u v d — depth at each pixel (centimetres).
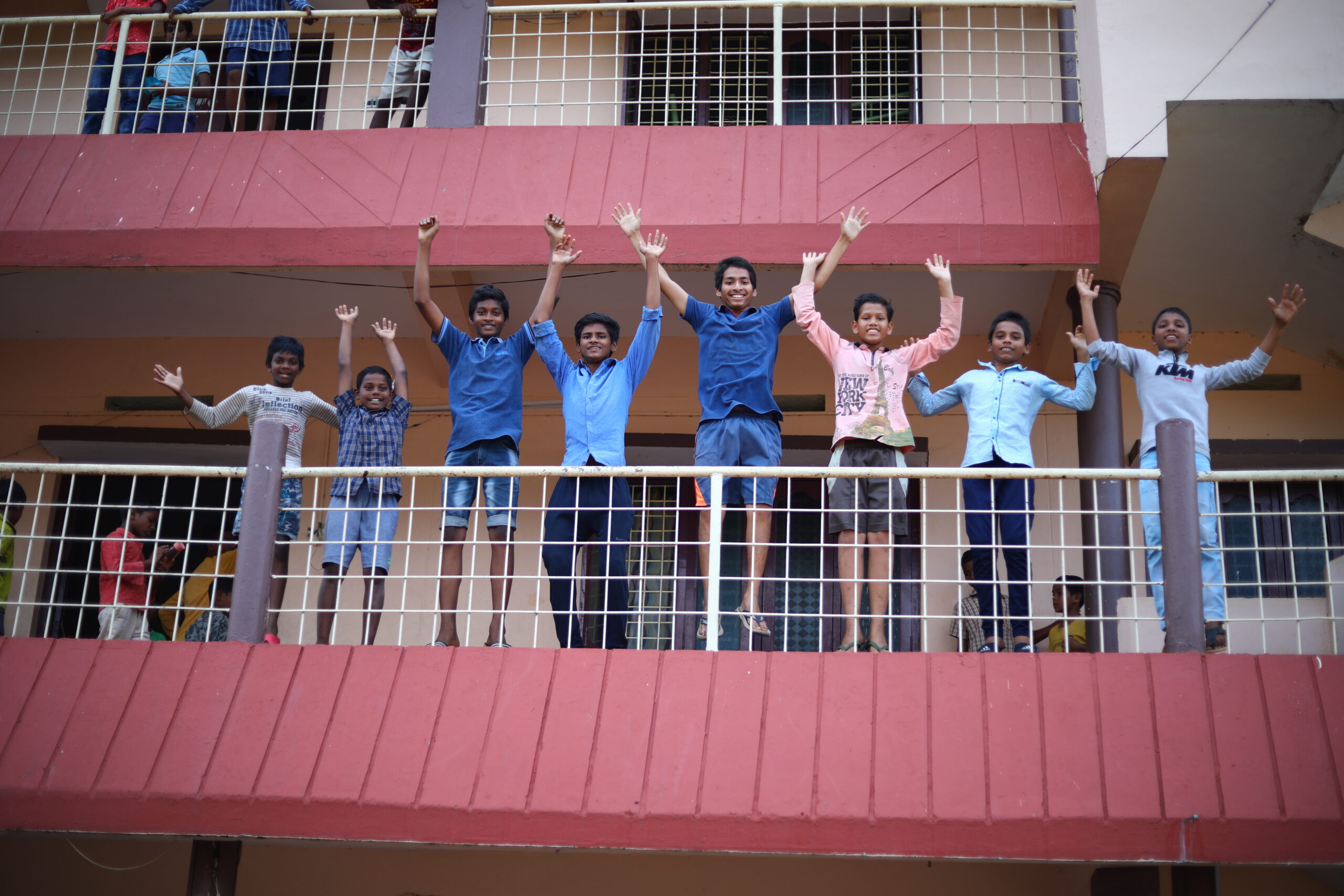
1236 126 696
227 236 767
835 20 801
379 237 757
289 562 880
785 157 762
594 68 945
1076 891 713
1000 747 518
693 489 898
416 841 523
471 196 765
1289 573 848
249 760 539
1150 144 694
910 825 505
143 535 758
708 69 951
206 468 603
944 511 559
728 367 650
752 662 549
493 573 638
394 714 548
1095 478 559
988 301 833
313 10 834
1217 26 705
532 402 906
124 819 532
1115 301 766
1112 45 714
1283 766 505
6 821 535
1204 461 639
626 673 551
